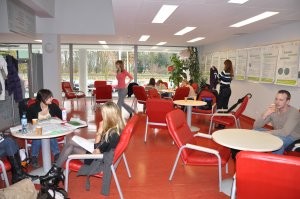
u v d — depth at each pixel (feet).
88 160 8.28
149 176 10.36
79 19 21.90
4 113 15.90
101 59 34.76
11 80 14.96
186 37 24.50
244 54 22.38
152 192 9.09
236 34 22.20
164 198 8.70
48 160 10.12
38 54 27.48
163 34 22.49
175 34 22.45
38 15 20.43
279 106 10.25
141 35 23.18
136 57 33.78
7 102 16.05
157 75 35.47
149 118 14.32
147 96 20.83
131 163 11.70
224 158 8.68
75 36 23.70
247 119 21.47
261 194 4.83
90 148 9.04
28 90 27.02
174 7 12.64
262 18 15.10
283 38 17.52
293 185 4.37
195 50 34.14
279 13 13.69
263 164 4.39
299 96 16.02
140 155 12.75
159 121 14.06
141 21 16.42
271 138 8.25
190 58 33.63
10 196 5.50
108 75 35.17
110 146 7.87
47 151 10.07
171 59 32.71
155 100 13.46
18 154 8.59
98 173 7.95
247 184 4.81
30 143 11.23
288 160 4.20
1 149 8.25
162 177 10.28
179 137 8.83
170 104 13.23
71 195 8.81
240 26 18.07
